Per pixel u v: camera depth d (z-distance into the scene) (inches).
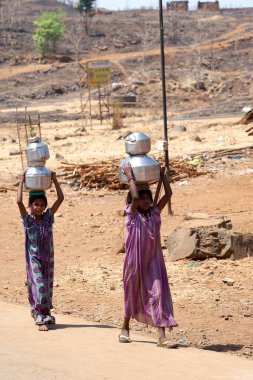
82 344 559.5
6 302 743.7
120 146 2881.4
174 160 2039.9
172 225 1253.1
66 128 4178.2
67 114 5511.8
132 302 569.9
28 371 476.1
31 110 6338.6
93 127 4178.2
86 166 1935.3
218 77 7770.7
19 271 962.1
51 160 2479.1
